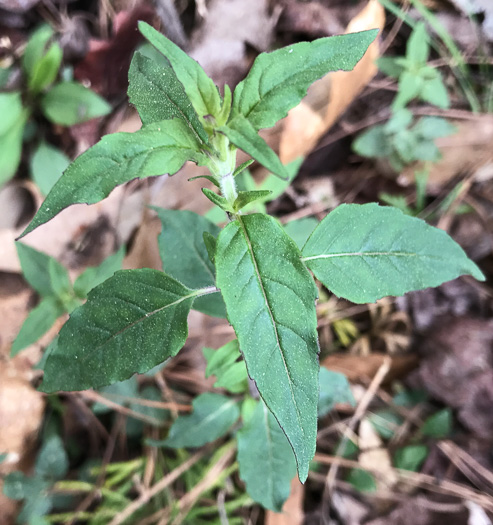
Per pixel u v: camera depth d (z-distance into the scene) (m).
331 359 0.30
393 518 0.28
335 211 0.15
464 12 0.35
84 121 0.29
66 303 0.25
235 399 0.23
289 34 0.33
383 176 0.33
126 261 0.29
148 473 0.27
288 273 0.12
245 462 0.21
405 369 0.31
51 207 0.11
